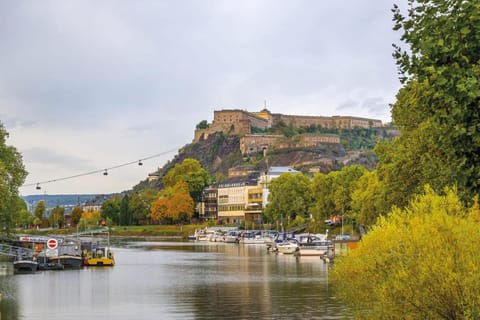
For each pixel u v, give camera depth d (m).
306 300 74.88
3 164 137.50
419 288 27.23
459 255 26.78
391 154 84.12
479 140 26.31
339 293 40.72
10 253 136.12
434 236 27.72
